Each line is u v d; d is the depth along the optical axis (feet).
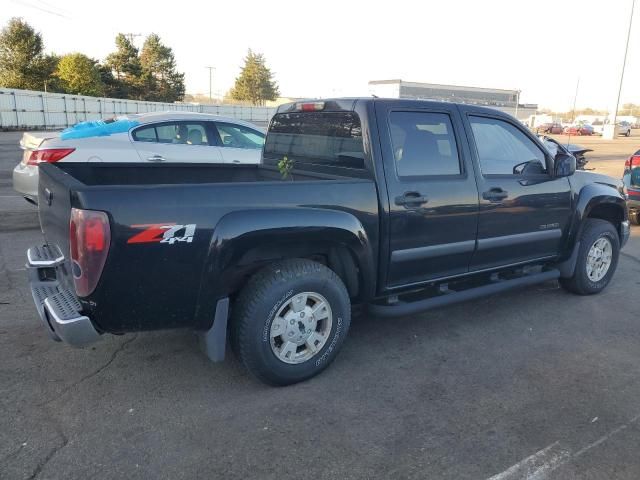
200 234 10.42
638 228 30.99
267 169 16.93
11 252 22.09
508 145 15.58
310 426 10.64
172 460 9.51
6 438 10.00
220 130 28.55
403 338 14.93
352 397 11.77
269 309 11.35
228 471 9.27
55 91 172.55
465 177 14.24
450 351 14.16
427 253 13.71
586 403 11.69
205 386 12.07
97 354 13.44
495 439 10.33
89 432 10.25
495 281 16.15
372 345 14.43
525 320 16.39
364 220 12.47
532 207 15.80
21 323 15.08
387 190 12.79
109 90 216.13
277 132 16.69
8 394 11.48
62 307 10.40
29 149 26.71
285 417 10.93
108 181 14.85
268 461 9.55
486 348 14.39
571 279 18.17
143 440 10.05
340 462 9.57
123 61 225.56
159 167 15.71
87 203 9.53
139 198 9.88
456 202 13.98
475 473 9.36
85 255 9.64
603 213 19.20
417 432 10.52
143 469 9.26
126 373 12.55
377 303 13.92
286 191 11.39
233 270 11.17
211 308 10.91
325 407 11.34
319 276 11.89
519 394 12.03
